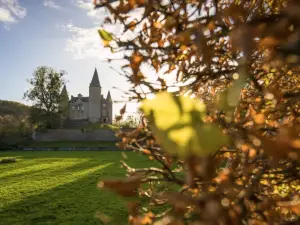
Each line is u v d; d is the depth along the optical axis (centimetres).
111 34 161
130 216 137
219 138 67
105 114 11038
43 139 7219
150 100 70
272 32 87
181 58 180
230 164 155
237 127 137
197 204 93
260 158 125
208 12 151
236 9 101
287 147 84
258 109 164
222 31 120
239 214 106
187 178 87
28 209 1595
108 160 3569
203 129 67
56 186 2130
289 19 83
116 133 182
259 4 123
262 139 90
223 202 98
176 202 94
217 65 165
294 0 79
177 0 148
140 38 166
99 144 6431
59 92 8012
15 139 7075
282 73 155
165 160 175
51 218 1447
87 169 2883
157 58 171
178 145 68
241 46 91
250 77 156
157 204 163
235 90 114
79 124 10175
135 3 143
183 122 68
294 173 157
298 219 108
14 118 7281
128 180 94
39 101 7756
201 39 119
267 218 114
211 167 86
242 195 114
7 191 2011
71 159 3838
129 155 4006
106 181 93
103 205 1598
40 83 7744
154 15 162
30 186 2153
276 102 139
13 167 3167
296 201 108
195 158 70
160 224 93
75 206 1614
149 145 179
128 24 162
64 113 9000
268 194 164
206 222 84
